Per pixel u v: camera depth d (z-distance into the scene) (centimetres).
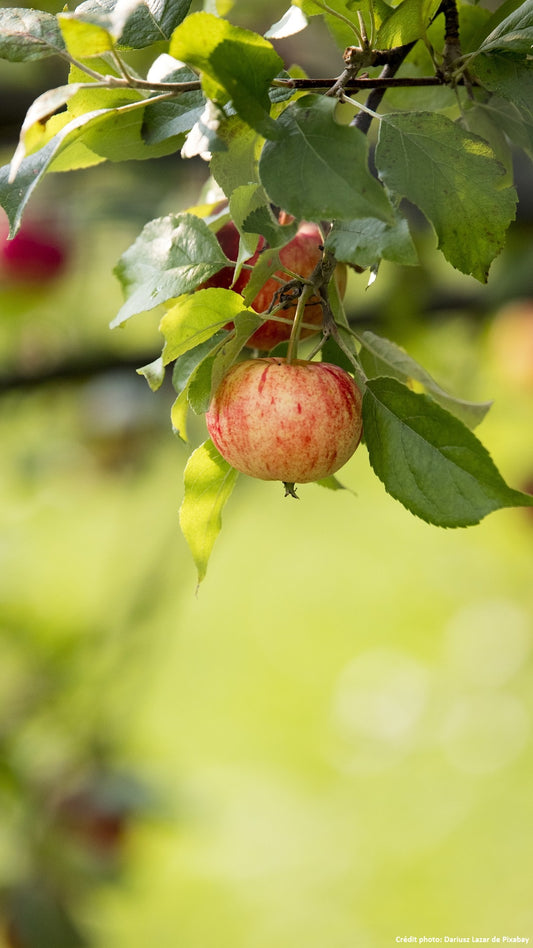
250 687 485
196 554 143
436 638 489
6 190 137
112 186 252
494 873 369
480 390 290
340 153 133
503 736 438
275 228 136
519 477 290
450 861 377
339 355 144
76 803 231
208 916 359
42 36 136
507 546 346
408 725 449
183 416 141
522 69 141
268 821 404
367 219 135
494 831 392
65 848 229
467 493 136
